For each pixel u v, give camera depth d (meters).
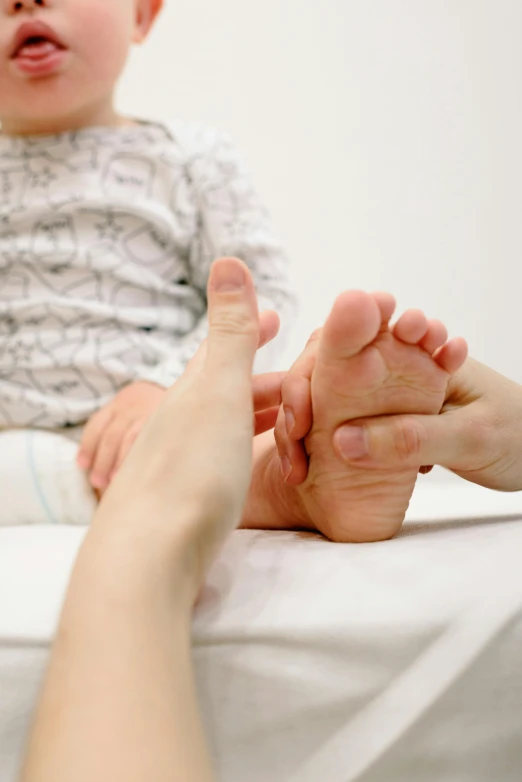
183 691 0.33
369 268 1.37
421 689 0.37
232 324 0.48
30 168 0.90
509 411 0.51
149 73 1.37
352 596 0.40
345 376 0.45
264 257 0.94
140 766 0.29
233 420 0.44
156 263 0.91
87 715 0.30
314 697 0.37
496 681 0.38
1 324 0.87
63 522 0.76
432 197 1.37
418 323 0.44
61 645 0.34
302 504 0.55
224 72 1.37
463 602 0.39
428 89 1.37
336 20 1.36
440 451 0.48
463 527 0.53
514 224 1.38
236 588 0.41
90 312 0.85
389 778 0.37
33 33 0.82
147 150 0.92
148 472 0.42
